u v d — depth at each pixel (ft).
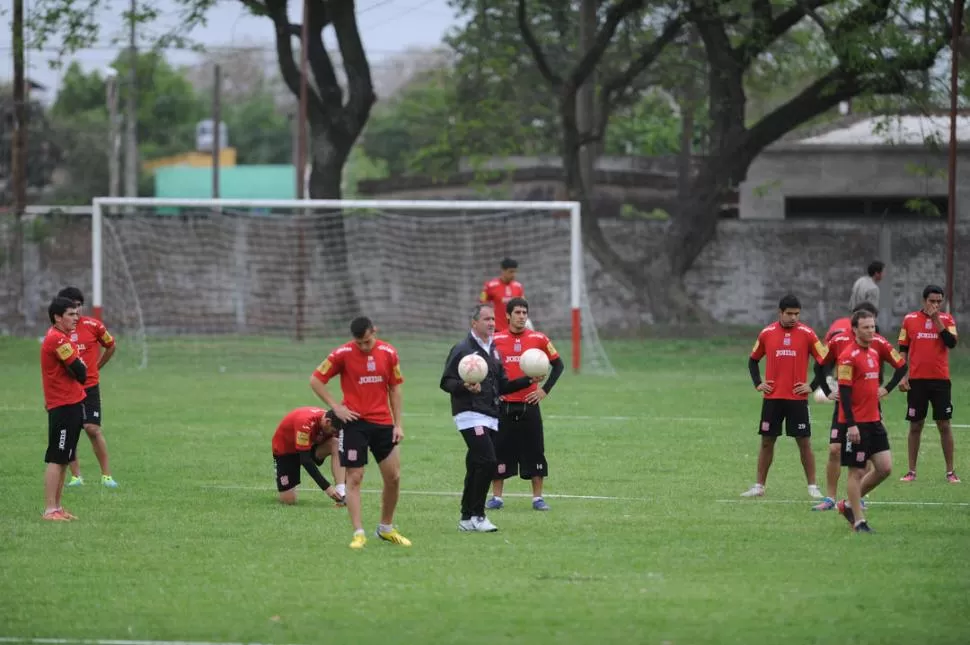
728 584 90.58
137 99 514.27
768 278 363.15
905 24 304.50
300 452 122.42
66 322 116.06
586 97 390.63
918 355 139.74
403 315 364.38
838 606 84.33
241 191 632.79
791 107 335.88
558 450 161.27
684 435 174.70
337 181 362.33
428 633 78.33
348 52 356.18
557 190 431.02
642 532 110.01
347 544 105.40
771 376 129.39
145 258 356.79
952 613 82.58
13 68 353.10
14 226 356.79
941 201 382.22
